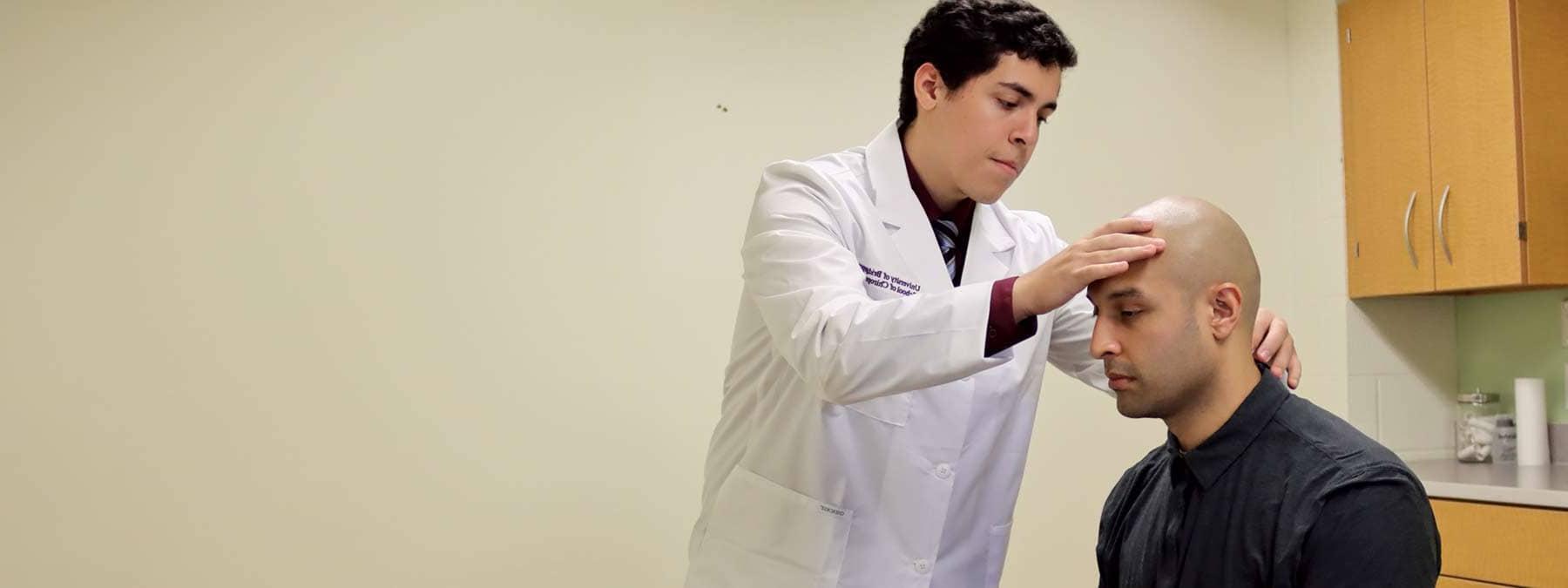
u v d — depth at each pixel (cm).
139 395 231
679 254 273
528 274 260
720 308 277
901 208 162
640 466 267
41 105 229
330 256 246
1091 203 318
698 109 277
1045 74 150
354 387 246
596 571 262
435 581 249
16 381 224
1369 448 116
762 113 284
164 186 235
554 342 261
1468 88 297
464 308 254
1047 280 121
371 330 247
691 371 273
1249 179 342
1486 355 339
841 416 154
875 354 127
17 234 226
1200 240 121
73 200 230
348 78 250
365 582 244
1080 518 312
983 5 150
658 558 268
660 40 275
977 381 160
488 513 254
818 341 132
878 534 157
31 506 224
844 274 141
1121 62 326
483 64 260
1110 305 124
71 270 229
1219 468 123
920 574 159
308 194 245
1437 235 303
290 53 246
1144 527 136
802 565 154
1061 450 311
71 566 226
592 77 268
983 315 124
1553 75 293
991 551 171
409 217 252
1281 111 349
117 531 229
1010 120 150
